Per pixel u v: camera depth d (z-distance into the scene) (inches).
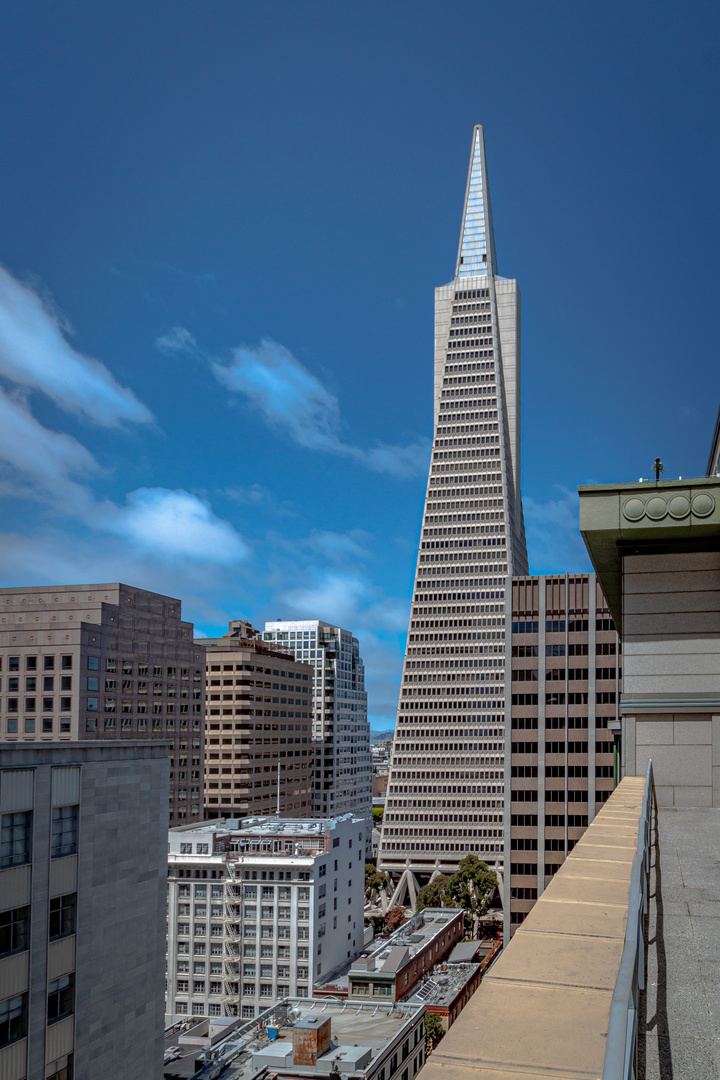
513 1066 139.2
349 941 4859.7
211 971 4360.2
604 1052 145.6
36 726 5610.2
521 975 189.2
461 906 6195.9
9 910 1568.7
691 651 917.8
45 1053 1621.6
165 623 6668.3
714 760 899.4
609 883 292.8
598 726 3998.5
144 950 1999.3
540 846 3966.5
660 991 297.3
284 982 4254.4
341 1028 3038.9
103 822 1862.7
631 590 942.4
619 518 915.4
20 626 5787.4
